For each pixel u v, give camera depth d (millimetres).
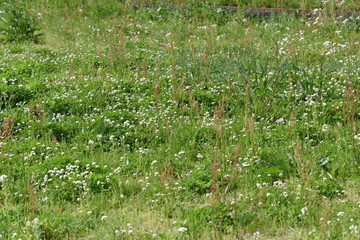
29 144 11383
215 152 10867
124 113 13039
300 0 23703
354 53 17281
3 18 22516
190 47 17594
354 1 22875
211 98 13961
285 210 8734
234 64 15859
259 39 19812
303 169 9914
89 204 9211
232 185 9164
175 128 12188
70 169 10180
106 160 10914
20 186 9727
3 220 8617
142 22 23609
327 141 11406
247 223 8461
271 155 10789
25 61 17734
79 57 18281
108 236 8156
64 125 12398
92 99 14016
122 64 16922
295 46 18344
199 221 8438
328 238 7852
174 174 10484
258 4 24406
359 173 10117
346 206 8945
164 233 8398
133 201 9539
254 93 13789
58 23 23859
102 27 22422
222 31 21781
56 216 8750
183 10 24281
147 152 11273
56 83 15469
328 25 20547
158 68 16031
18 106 13977
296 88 14227
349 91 12078
